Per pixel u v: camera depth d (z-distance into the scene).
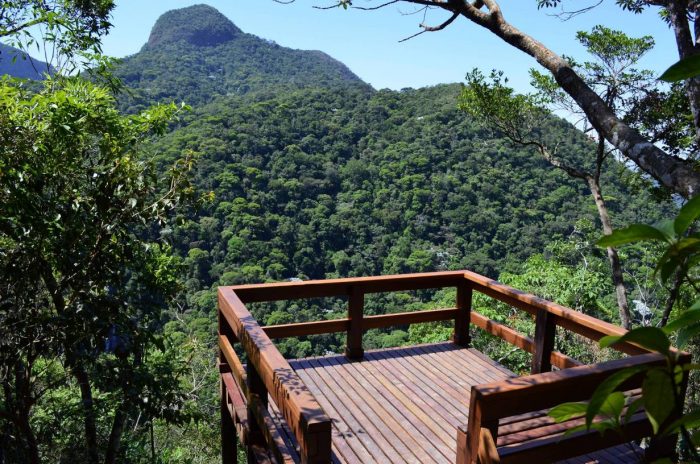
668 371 0.51
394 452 2.65
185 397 5.07
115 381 4.41
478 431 1.90
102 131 4.84
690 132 7.69
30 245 3.79
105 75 6.00
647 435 2.21
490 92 8.55
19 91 4.39
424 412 3.10
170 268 5.61
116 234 4.12
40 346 3.89
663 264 0.53
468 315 4.26
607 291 9.15
